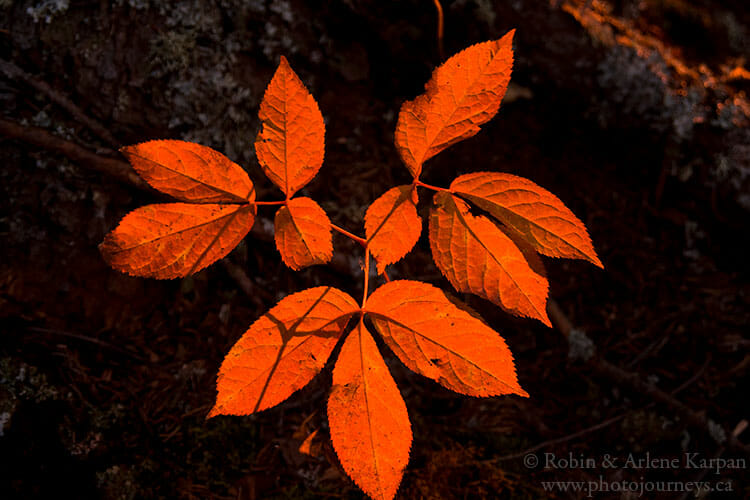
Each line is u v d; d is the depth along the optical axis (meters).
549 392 1.19
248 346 0.64
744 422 1.17
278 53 1.23
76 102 1.09
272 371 0.64
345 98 1.31
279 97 0.67
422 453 1.03
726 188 1.43
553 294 1.31
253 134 1.21
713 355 1.28
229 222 0.67
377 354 0.65
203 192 0.67
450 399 1.14
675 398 1.20
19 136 1.02
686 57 1.67
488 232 0.68
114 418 0.96
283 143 0.67
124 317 1.08
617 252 1.38
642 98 1.44
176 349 1.08
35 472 0.89
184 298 1.13
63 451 0.92
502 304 0.67
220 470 0.96
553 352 1.24
